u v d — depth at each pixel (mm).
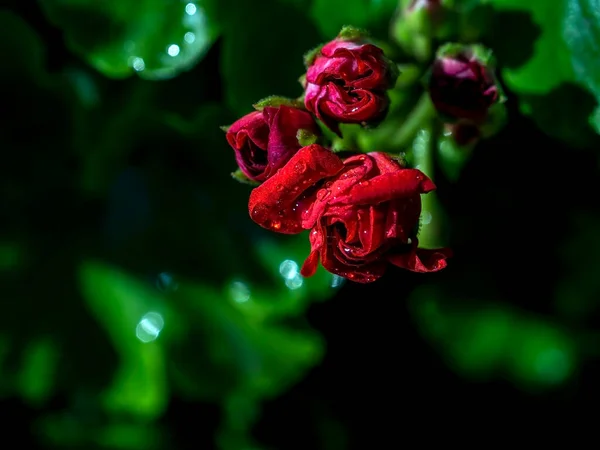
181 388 348
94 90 335
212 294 345
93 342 349
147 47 308
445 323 362
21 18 328
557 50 296
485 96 285
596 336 367
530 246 356
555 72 297
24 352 347
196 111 333
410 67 292
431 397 372
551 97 298
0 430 360
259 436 368
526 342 364
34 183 344
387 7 306
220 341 348
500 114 290
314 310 357
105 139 338
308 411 370
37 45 330
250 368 347
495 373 367
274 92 312
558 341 364
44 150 341
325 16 309
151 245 345
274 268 338
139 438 362
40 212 347
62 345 349
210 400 353
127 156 341
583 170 340
